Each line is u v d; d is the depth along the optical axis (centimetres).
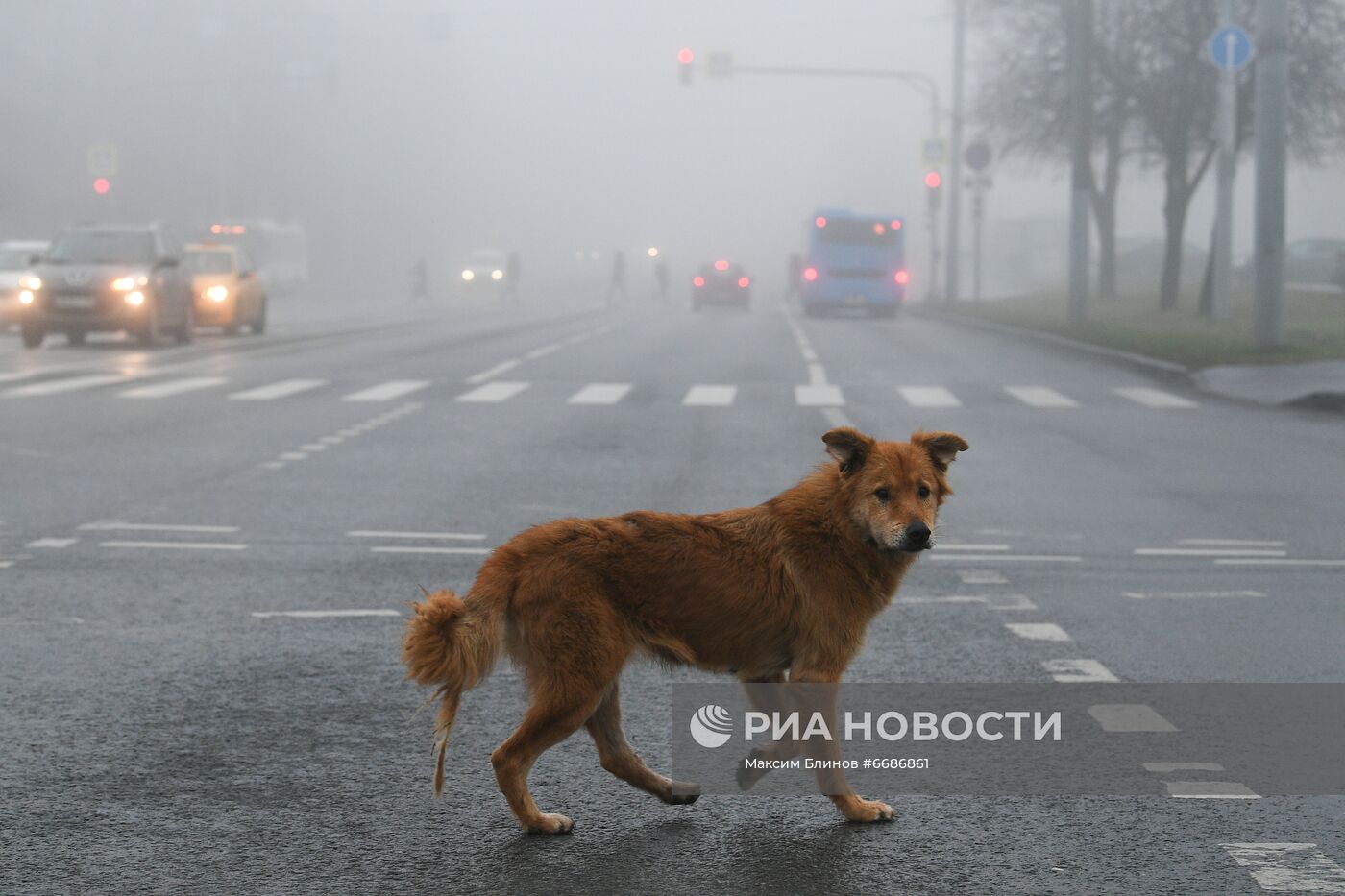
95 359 5725
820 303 11400
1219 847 1026
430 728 1306
